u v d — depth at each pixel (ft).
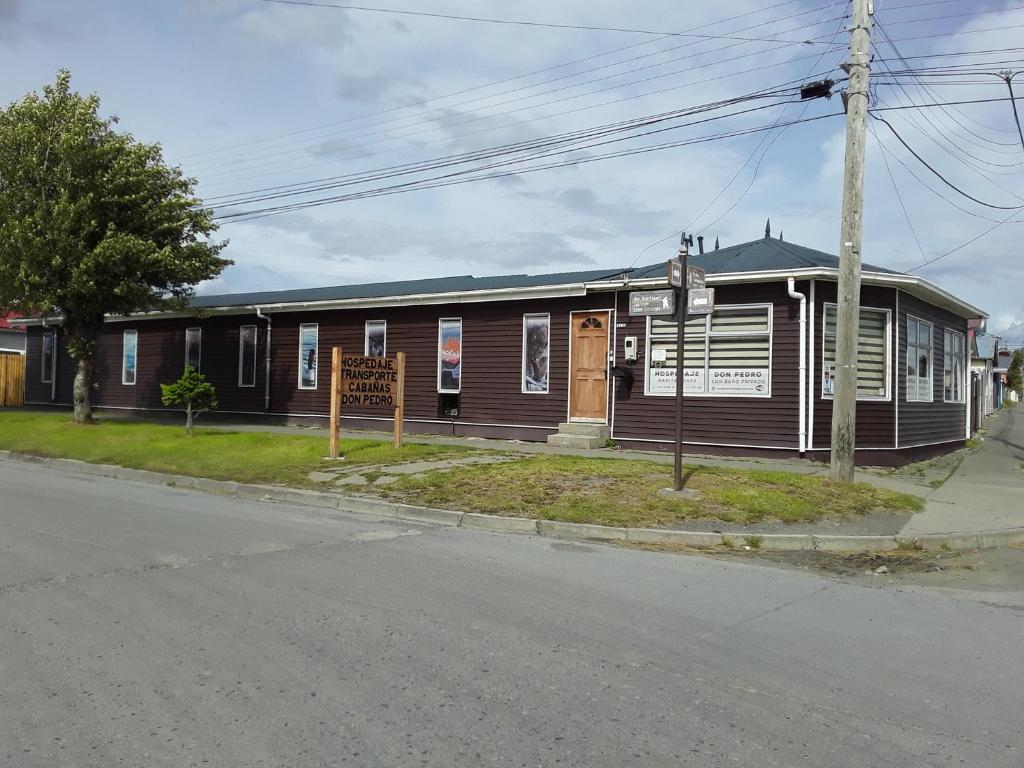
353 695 14.24
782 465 46.68
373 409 67.36
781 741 12.95
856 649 17.89
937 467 52.60
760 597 22.21
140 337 84.99
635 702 14.33
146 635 17.13
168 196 65.87
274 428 68.03
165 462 46.85
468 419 62.34
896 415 51.75
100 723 12.91
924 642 18.58
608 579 23.56
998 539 30.73
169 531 28.55
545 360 58.90
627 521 31.35
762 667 16.43
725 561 26.89
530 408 59.47
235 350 76.74
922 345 57.77
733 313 51.19
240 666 15.48
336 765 11.71
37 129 60.75
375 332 67.56
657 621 19.40
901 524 32.09
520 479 38.37
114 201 61.00
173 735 12.53
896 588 24.00
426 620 18.74
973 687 15.69
